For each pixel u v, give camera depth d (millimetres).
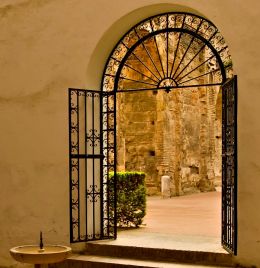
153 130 18281
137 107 18484
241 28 6852
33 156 8117
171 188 18281
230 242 6914
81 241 7594
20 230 8172
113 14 7641
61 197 7871
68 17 7949
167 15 7836
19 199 8203
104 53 8062
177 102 19141
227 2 6961
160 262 7066
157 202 15688
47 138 8016
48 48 8078
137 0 7480
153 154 18250
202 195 19156
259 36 6746
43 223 7996
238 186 6758
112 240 7898
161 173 18047
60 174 7895
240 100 6797
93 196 7922
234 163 6617
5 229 8297
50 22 8078
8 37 8383
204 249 7102
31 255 5336
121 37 8148
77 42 7867
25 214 8148
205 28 7988
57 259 5457
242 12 6863
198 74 20266
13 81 8320
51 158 7973
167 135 18328
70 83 7891
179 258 7066
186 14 7707
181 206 14211
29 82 8195
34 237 8055
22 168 8195
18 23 8328
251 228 6676
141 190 9484
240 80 6809
